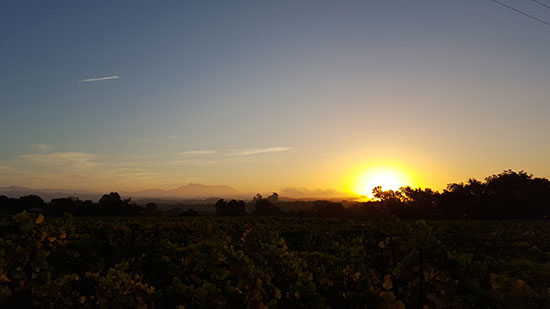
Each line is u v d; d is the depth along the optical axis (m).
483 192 61.84
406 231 6.15
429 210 66.12
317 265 7.14
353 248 7.89
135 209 67.06
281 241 7.18
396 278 6.20
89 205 65.81
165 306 6.39
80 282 6.82
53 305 6.05
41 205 66.88
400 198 68.44
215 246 6.58
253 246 8.83
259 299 5.63
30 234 7.71
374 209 68.94
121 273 5.96
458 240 17.50
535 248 13.84
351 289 6.38
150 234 13.59
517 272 6.14
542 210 57.97
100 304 5.77
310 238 14.83
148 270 9.31
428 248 5.46
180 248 7.62
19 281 6.36
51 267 7.86
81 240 10.79
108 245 12.50
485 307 5.01
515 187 59.78
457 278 5.26
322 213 75.12
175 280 6.02
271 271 6.41
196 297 5.75
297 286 5.66
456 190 63.81
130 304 5.75
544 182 60.59
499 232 20.16
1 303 6.15
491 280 5.16
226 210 87.12
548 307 4.88
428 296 5.55
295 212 84.56
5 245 7.21
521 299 4.97
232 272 6.13
